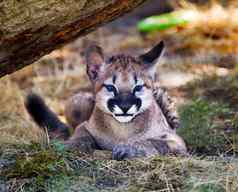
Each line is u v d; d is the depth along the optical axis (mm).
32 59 10703
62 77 18141
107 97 11234
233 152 11891
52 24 10016
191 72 18234
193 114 13516
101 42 22156
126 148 10719
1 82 16359
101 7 10000
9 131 13453
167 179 9773
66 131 13562
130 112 11078
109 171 10195
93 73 11672
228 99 15555
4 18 9805
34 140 11586
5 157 10758
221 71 17859
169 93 16422
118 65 11328
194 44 21062
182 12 22953
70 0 9789
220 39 21656
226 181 9641
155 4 25391
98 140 11648
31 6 9758
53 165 10180
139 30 23516
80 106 13406
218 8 22703
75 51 20906
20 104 15461
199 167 10211
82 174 10117
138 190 9539
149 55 11648
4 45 10195
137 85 11219
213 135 12781
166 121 12422
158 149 11117
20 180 9914
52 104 16016
